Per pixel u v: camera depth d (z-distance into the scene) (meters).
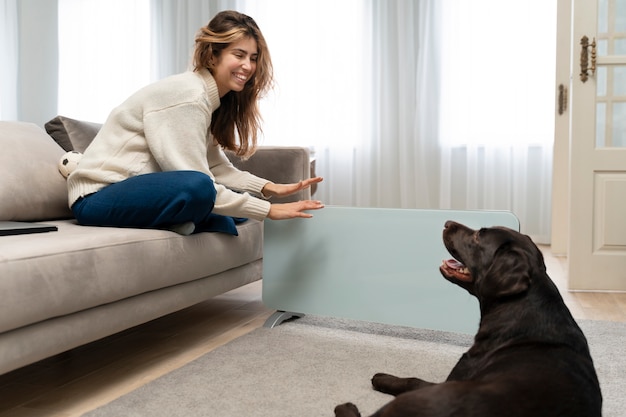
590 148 3.14
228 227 2.14
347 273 2.14
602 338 2.15
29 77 5.87
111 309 1.63
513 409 0.93
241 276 2.35
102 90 5.89
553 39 4.79
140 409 1.46
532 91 4.85
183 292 1.95
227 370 1.75
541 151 4.89
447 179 5.03
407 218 2.04
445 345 2.04
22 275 1.31
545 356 1.09
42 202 2.12
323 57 5.27
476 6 4.91
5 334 1.31
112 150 2.00
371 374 1.73
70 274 1.45
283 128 5.42
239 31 2.08
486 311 1.31
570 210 3.17
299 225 2.22
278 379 1.68
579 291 3.14
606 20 3.21
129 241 1.67
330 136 5.30
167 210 1.81
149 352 2.00
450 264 1.49
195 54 2.13
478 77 4.93
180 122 1.95
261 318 2.48
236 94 2.26
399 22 5.07
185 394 1.56
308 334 2.16
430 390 1.00
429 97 5.07
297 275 2.23
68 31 5.91
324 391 1.59
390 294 2.08
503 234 1.33
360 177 5.24
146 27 5.77
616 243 3.13
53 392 1.63
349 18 5.20
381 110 5.21
